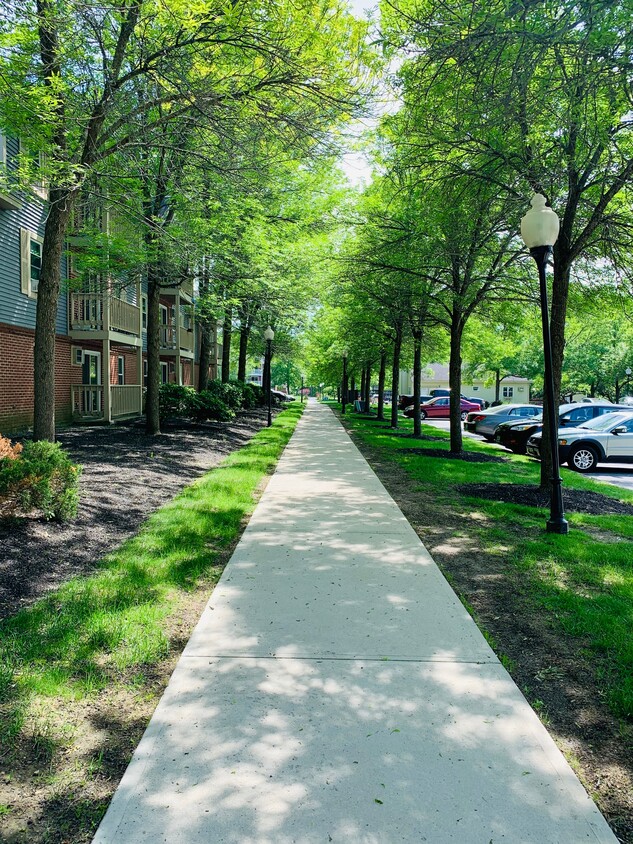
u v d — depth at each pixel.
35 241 15.06
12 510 5.70
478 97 6.40
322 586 4.84
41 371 7.54
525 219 6.67
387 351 24.92
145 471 9.62
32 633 3.77
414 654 3.67
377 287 14.19
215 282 14.81
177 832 2.20
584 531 6.86
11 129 7.21
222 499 7.98
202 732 2.82
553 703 3.19
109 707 3.08
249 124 8.26
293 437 18.19
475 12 5.71
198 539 6.07
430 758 2.65
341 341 28.23
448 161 8.41
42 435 7.54
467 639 3.89
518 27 5.57
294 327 24.03
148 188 11.03
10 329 13.77
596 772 2.64
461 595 4.75
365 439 17.84
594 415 16.92
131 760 2.63
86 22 7.20
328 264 15.66
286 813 2.30
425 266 12.10
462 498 8.59
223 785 2.46
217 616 4.21
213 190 10.44
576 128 6.84
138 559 5.29
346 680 3.34
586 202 8.06
